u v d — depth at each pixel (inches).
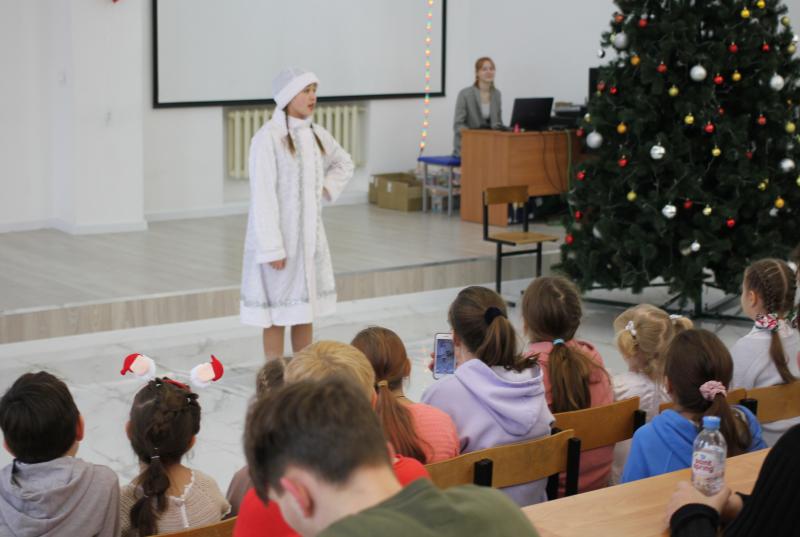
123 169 318.0
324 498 45.5
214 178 357.4
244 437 48.3
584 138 306.5
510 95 409.4
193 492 92.5
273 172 190.5
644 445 91.7
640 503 79.0
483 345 104.7
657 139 224.4
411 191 373.1
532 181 335.0
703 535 69.9
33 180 319.0
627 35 229.3
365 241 309.1
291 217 193.9
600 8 371.2
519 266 290.4
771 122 232.5
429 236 320.5
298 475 45.6
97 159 313.1
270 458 46.2
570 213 245.6
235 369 212.7
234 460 164.2
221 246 300.8
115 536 91.8
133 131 317.7
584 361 115.3
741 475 84.9
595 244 237.8
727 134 226.7
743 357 126.7
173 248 295.4
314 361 83.1
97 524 89.7
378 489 45.8
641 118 225.1
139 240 307.6
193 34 344.8
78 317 226.7
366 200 398.3
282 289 195.5
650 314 123.3
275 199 191.2
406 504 45.1
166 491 91.0
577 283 239.8
